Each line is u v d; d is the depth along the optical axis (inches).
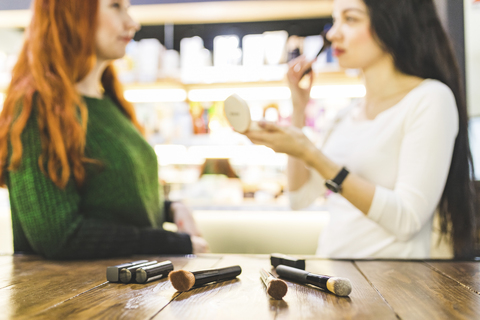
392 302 18.1
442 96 36.3
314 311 16.6
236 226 82.0
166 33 96.6
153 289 20.6
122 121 44.5
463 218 40.3
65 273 25.6
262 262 29.4
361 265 28.6
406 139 37.1
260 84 86.0
